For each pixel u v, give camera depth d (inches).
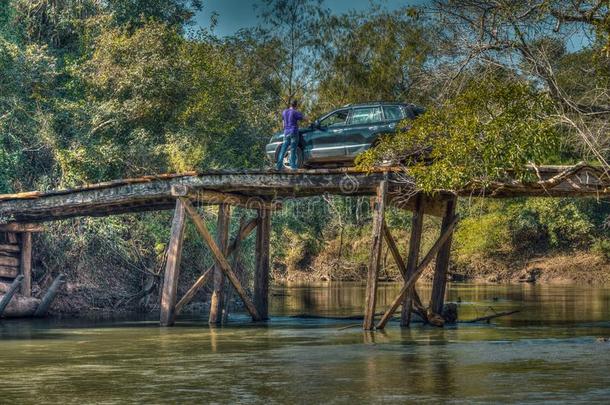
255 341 745.6
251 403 438.6
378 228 808.3
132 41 1409.9
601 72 835.4
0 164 1215.6
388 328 877.8
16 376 537.3
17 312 1031.0
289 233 2117.4
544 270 2272.4
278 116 1755.7
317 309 1226.0
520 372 537.3
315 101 1809.8
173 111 1430.9
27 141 1284.4
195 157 1328.7
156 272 1219.9
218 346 705.0
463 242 2400.3
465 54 870.4
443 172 750.5
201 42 1584.6
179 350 676.7
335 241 2442.2
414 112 872.3
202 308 1214.3
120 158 1283.2
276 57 1809.8
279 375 534.0
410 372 541.3
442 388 477.7
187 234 1250.6
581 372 534.6
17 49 1296.8
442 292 935.0
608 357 612.4
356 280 2352.4
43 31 1478.8
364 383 498.0
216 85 1485.0
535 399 440.8
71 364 594.2
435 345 703.1
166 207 985.5
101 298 1162.6
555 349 666.8
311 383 500.1
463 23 861.2
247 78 1756.9
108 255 1200.8
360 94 1755.7
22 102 1300.4
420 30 1621.6
